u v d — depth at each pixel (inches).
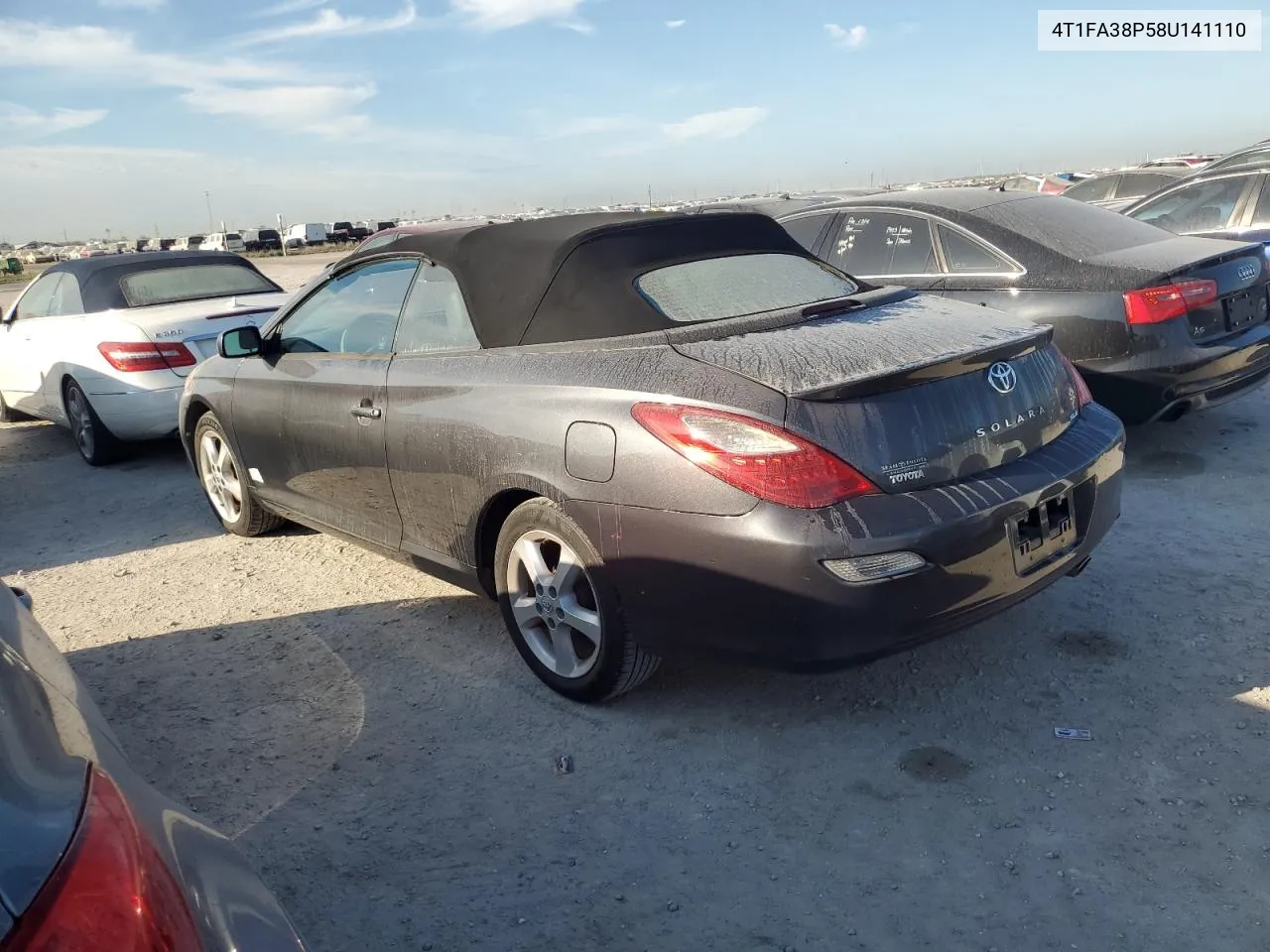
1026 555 122.7
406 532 162.9
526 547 139.8
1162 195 358.6
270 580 197.6
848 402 114.1
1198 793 112.0
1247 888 97.7
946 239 236.1
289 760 132.9
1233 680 133.9
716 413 115.3
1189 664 138.8
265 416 189.5
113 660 166.4
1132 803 111.3
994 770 119.2
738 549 113.1
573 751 129.9
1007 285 224.5
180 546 224.2
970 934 94.6
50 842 50.4
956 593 115.7
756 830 111.7
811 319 136.6
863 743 126.8
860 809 113.9
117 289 301.3
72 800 54.7
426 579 191.8
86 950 46.8
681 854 108.8
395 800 122.0
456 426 143.2
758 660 117.5
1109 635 148.6
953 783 117.2
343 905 104.4
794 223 267.6
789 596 111.6
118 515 254.2
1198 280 212.7
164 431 282.2
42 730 61.7
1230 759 117.6
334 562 205.0
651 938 97.1
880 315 139.0
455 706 143.2
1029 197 248.1
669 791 119.8
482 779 125.0
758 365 119.1
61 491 281.9
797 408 112.7
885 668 144.3
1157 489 208.7
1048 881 100.7
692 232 153.9
